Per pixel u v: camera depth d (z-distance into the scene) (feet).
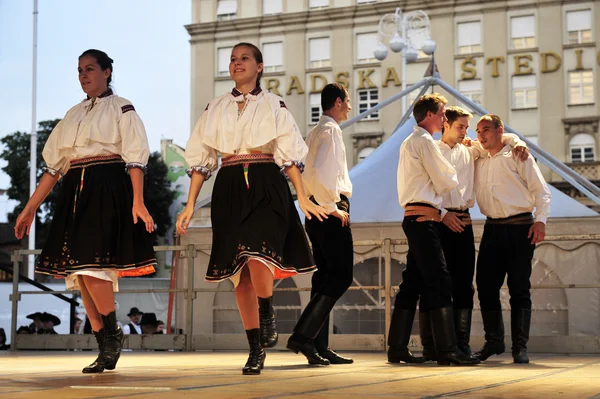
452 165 15.96
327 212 14.39
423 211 15.19
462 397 7.75
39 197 13.29
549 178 122.72
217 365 14.58
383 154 32.91
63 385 9.34
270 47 142.00
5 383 9.70
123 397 7.60
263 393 8.12
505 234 16.01
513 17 129.80
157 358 17.70
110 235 12.62
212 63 144.25
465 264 16.19
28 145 154.40
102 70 13.16
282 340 22.27
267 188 11.70
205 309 30.66
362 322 32.30
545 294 28.37
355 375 11.32
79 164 12.86
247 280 11.94
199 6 145.59
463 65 131.23
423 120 15.81
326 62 139.03
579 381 10.07
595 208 118.83
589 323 27.68
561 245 28.17
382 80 134.51
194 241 30.86
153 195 156.66
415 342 21.17
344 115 15.26
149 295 49.24
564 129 126.41
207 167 12.46
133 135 12.79
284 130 11.82
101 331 13.15
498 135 16.14
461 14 131.64
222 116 12.05
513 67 129.18
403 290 15.94
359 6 136.26
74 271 12.50
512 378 10.68
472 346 20.43
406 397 7.68
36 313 38.34
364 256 29.22
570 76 127.24
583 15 127.03
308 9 140.05
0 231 77.00
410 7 133.39
